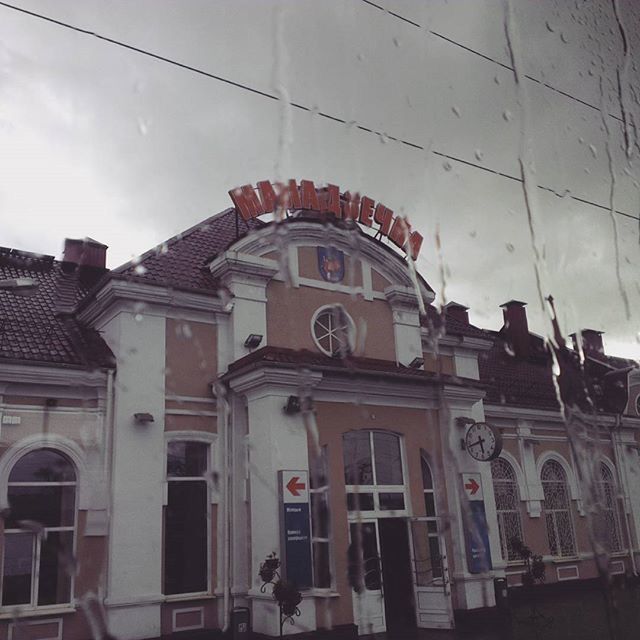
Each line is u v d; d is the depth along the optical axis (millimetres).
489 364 16203
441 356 13023
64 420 8891
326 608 8609
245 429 9805
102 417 9133
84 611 8344
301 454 9047
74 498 8773
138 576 8555
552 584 13523
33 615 7996
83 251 12570
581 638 8469
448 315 14219
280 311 10711
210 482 9594
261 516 8852
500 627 9586
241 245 10453
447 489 10555
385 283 12055
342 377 9633
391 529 9844
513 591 12727
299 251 11203
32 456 8672
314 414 9406
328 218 11555
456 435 10750
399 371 10352
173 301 9875
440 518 10453
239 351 10078
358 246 11727
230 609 9016
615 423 16266
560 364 8062
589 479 8906
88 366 9109
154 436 9234
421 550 9945
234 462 9609
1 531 8180
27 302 10516
